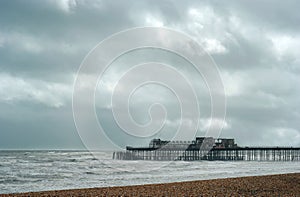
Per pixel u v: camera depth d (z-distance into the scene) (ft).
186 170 155.63
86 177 112.47
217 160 281.74
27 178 110.52
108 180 102.89
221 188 76.64
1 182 98.37
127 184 92.38
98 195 64.13
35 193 66.13
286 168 177.27
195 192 69.26
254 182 89.86
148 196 63.41
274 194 68.95
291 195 68.03
